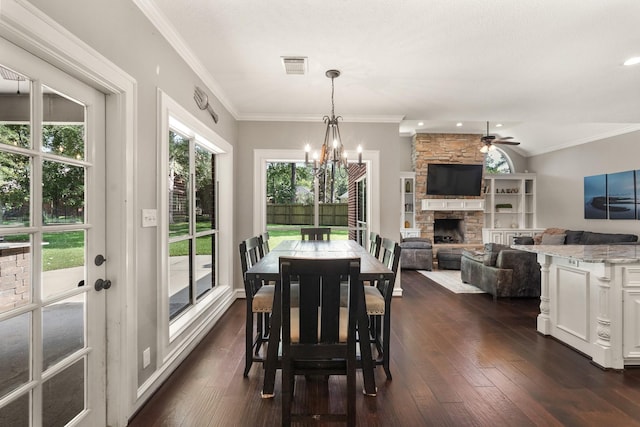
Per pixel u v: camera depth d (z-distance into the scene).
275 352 1.99
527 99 3.74
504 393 2.04
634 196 5.61
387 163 4.46
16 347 1.23
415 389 2.09
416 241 6.78
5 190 1.18
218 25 2.21
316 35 2.34
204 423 1.75
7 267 1.19
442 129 7.28
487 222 8.12
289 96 3.61
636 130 5.58
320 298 1.72
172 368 2.30
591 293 2.53
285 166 4.79
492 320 3.47
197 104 2.80
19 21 1.09
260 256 2.91
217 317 3.40
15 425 1.24
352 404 1.67
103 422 1.68
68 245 1.47
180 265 3.05
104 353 1.68
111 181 1.69
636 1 1.95
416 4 1.99
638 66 2.87
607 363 2.35
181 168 2.96
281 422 1.74
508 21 2.17
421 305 4.04
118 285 1.70
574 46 2.51
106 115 1.68
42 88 1.31
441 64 2.82
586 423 1.75
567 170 7.09
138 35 1.87
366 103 3.87
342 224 4.96
